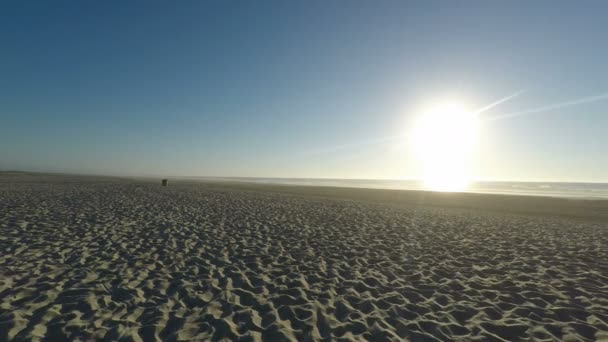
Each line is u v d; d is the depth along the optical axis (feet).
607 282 17.69
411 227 34.63
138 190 71.05
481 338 11.38
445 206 61.52
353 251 23.27
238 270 17.94
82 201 43.19
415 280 17.52
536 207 61.52
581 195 115.34
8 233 22.43
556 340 11.35
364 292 15.51
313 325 11.92
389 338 11.12
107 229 25.96
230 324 11.58
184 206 43.57
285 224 33.19
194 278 16.28
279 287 15.71
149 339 10.30
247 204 50.39
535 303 14.66
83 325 10.87
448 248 25.20
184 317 11.98
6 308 11.69
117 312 12.05
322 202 60.29
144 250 20.76
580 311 13.74
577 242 28.53
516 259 22.26
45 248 19.58
